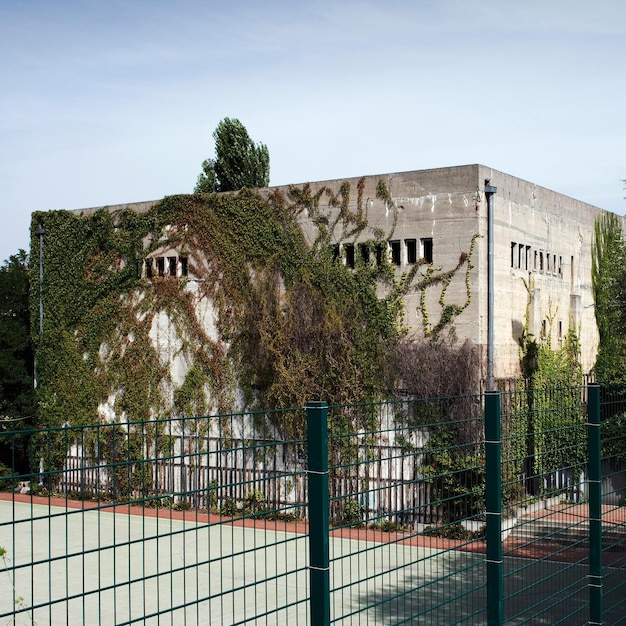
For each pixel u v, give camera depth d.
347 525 6.47
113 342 35.09
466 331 27.72
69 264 36.41
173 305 33.56
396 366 28.20
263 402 31.06
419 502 20.34
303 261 30.45
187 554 21.97
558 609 13.22
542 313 31.89
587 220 36.38
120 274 34.88
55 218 36.81
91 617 16.48
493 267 28.12
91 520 26.95
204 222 32.91
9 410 37.62
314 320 29.81
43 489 33.16
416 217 28.66
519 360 30.08
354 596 16.52
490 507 7.96
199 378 32.69
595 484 9.94
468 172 27.88
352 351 28.97
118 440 29.98
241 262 31.92
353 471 17.30
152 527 25.25
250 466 28.33
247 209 31.91
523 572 15.13
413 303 28.55
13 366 37.53
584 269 35.91
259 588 18.72
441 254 28.22
